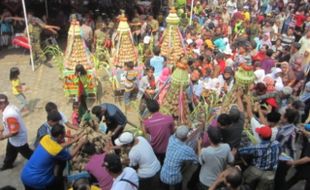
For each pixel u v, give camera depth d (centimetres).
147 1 1791
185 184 644
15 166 711
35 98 1016
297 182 629
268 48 1080
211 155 517
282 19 1538
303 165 583
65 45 1482
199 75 851
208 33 1268
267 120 600
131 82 929
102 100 1009
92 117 666
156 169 563
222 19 1564
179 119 696
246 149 536
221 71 906
